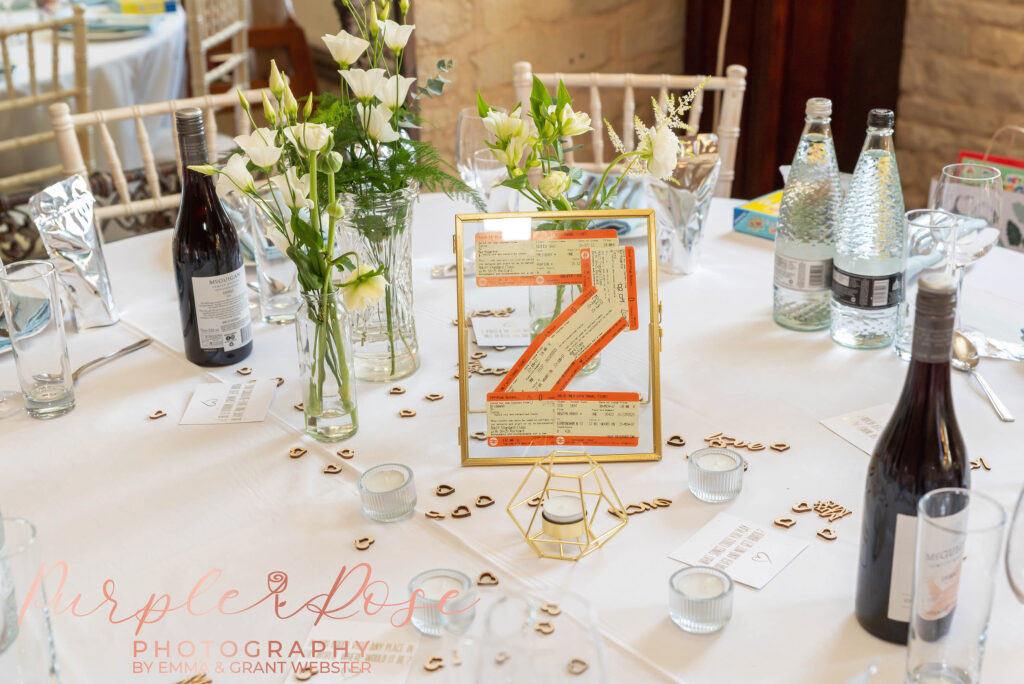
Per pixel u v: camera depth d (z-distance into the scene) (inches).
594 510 40.4
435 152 49.6
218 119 141.2
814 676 32.0
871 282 51.8
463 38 114.7
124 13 122.3
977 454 43.8
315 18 137.8
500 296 45.5
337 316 44.7
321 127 40.6
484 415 45.2
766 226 68.0
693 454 42.7
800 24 118.1
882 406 47.9
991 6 106.8
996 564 27.7
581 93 126.4
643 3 124.9
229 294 52.6
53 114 70.3
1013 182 69.8
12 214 81.0
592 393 45.0
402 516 40.6
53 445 46.7
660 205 61.6
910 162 120.5
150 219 82.1
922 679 29.9
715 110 124.4
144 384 52.2
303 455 45.6
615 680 32.1
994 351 52.1
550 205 49.0
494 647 24.7
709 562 37.5
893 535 31.8
